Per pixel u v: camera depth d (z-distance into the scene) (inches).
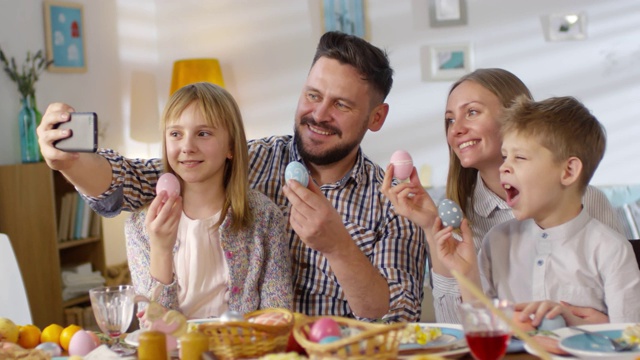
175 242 74.0
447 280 75.6
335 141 81.4
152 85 223.0
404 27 207.6
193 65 212.2
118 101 210.4
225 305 76.8
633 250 75.9
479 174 86.6
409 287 79.5
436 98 206.4
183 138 76.7
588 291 71.7
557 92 198.2
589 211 84.2
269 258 78.0
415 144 208.5
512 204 74.0
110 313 59.2
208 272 76.9
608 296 69.7
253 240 77.7
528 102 74.9
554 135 70.9
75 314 170.4
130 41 215.5
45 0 186.5
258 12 220.1
